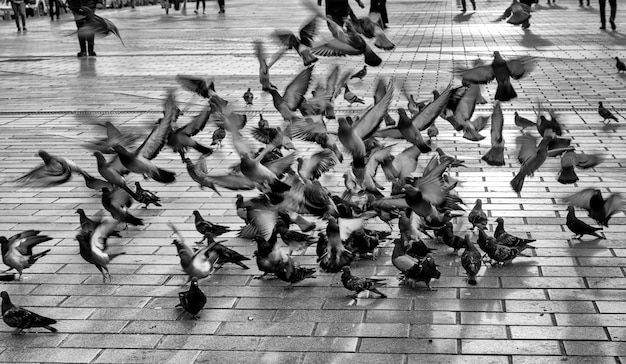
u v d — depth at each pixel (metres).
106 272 10.84
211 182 10.57
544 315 9.14
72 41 35.62
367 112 10.18
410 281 10.00
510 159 15.34
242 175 10.41
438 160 13.74
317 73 24.06
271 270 10.20
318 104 13.16
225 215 12.99
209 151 10.84
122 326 9.33
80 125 19.53
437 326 8.98
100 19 11.69
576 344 8.45
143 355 8.65
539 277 10.18
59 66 28.48
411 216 10.76
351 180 12.25
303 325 9.16
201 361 8.47
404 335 8.82
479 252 10.63
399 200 10.55
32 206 13.73
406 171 11.06
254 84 23.50
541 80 22.77
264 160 12.43
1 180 15.21
